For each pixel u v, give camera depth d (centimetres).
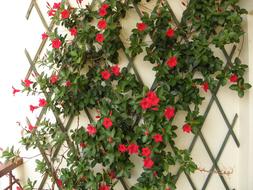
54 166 170
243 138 161
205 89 152
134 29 148
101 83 158
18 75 167
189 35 150
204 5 144
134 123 158
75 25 153
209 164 167
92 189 157
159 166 156
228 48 155
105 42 150
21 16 162
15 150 173
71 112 159
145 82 158
